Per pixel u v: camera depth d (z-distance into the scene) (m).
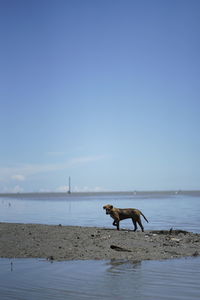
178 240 16.25
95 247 14.51
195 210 47.41
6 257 13.33
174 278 10.49
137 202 81.75
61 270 11.48
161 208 53.56
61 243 15.06
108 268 11.70
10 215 39.12
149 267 11.82
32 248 14.39
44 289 9.51
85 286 9.77
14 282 10.20
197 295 8.98
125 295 9.02
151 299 8.71
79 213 42.41
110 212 19.44
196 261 12.73
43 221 30.28
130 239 16.08
